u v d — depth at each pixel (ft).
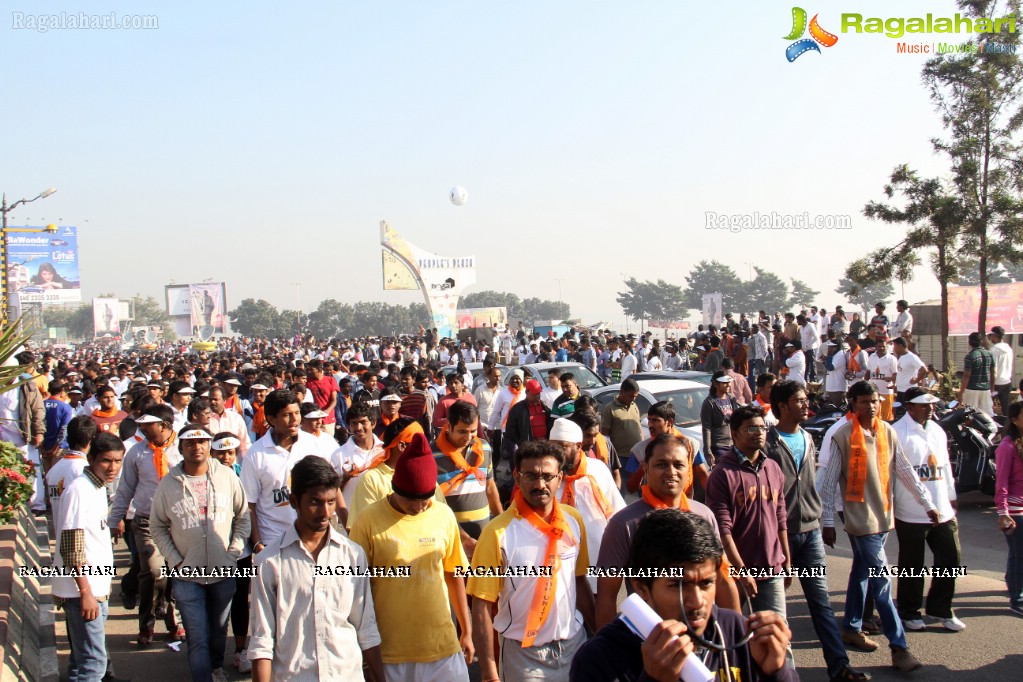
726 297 324.39
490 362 42.93
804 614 23.49
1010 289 70.54
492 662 13.75
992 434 35.24
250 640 13.14
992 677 18.60
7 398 37.22
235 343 221.66
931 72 57.98
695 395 38.47
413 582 14.40
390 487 17.52
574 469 17.61
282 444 21.27
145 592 22.65
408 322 413.18
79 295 160.04
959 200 57.52
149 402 30.96
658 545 8.38
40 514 38.55
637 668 8.23
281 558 13.34
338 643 13.34
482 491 20.57
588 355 76.89
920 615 21.71
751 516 17.02
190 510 18.45
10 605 20.39
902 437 21.47
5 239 82.43
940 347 72.95
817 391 55.26
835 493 20.39
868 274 60.95
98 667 17.89
